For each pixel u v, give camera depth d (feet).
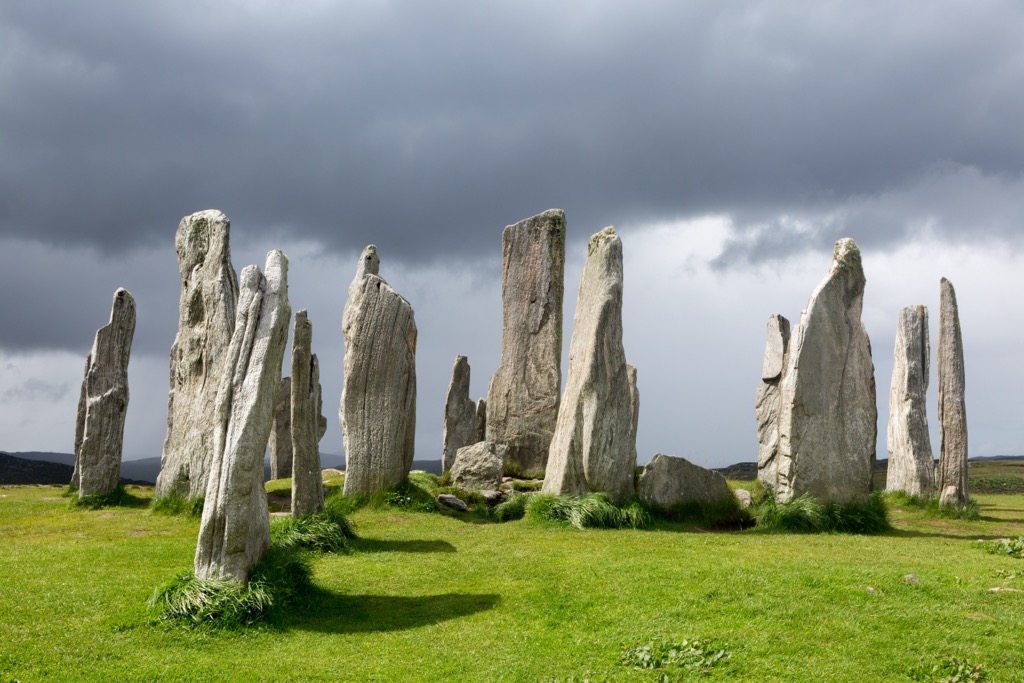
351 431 64.90
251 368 35.58
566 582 39.81
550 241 83.15
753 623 32.83
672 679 28.43
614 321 62.49
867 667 29.01
